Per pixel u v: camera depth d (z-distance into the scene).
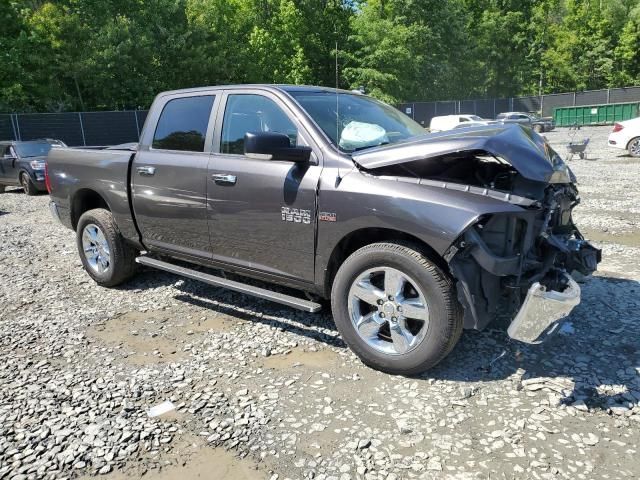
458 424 2.91
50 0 33.78
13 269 6.44
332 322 4.40
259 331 4.27
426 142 3.26
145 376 3.57
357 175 3.46
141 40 34.41
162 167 4.62
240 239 4.11
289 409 3.12
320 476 2.54
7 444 2.85
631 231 7.33
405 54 42.25
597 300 4.68
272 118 4.00
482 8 56.84
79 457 2.73
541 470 2.53
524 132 3.56
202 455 2.73
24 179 14.57
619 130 17.08
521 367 3.51
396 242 3.34
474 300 3.13
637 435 2.77
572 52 58.94
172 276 5.86
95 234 5.49
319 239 3.62
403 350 3.35
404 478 2.51
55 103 32.72
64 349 4.04
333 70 45.53
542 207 3.24
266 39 41.03
